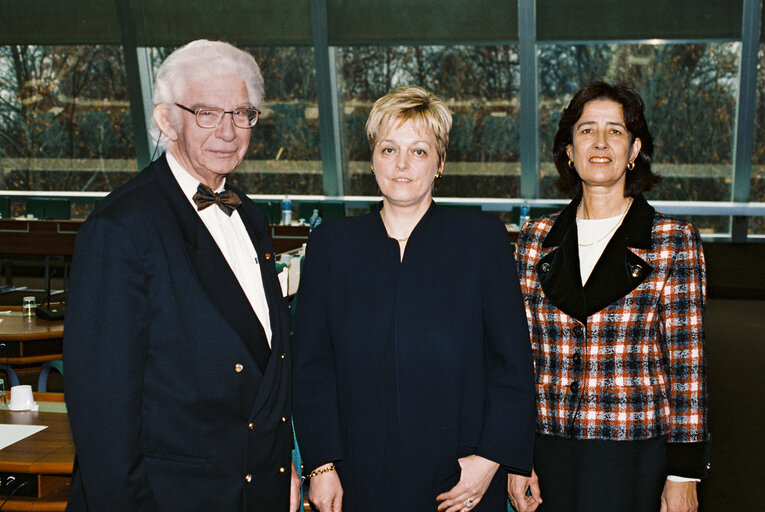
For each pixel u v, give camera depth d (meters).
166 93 1.58
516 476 1.95
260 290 1.74
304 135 10.27
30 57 10.20
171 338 1.50
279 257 4.32
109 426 1.41
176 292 1.51
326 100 9.95
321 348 1.87
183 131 1.57
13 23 9.99
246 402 1.59
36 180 10.66
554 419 1.91
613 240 1.90
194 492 1.53
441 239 1.82
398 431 1.75
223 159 1.60
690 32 9.08
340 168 10.45
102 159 10.52
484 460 1.75
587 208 1.99
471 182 10.16
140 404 1.47
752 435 4.64
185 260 1.53
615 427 1.84
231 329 1.55
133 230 1.47
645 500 1.84
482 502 1.79
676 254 1.85
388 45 9.69
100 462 1.41
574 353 1.89
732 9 8.96
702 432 1.82
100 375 1.41
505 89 9.73
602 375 1.86
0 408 2.70
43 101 10.37
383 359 1.77
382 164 1.77
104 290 1.42
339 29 9.60
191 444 1.53
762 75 9.25
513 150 9.96
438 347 1.75
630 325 1.85
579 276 1.90
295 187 10.50
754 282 9.22
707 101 9.48
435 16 9.43
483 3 9.31
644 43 9.34
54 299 8.65
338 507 1.81
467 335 1.77
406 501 1.75
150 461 1.50
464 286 1.79
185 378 1.51
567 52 9.55
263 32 9.73
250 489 1.61
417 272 1.79
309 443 1.81
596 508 1.85
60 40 10.01
